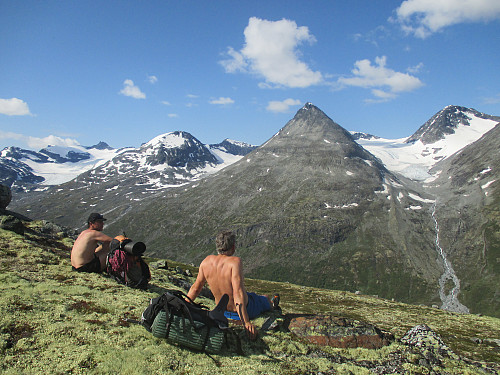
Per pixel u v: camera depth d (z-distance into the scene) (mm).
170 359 8312
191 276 34469
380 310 49219
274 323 11883
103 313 10727
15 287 11641
